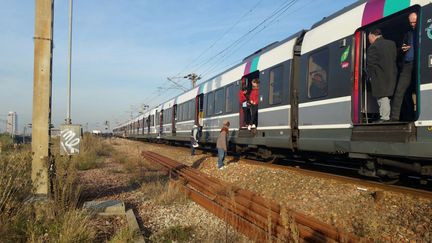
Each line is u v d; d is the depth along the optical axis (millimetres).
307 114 9945
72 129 8258
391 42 7543
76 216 6258
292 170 10398
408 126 6766
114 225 7129
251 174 11234
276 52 12117
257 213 6965
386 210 6430
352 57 8312
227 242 5660
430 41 6480
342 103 8586
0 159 6957
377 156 7887
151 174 13680
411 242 5250
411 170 7441
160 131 34625
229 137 16062
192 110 23422
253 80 14117
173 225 7215
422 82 6582
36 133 7617
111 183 12078
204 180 10945
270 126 12102
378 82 7562
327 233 5562
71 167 8102
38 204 6672
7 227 5570
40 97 7676
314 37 9828
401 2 7141
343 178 8516
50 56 7766
